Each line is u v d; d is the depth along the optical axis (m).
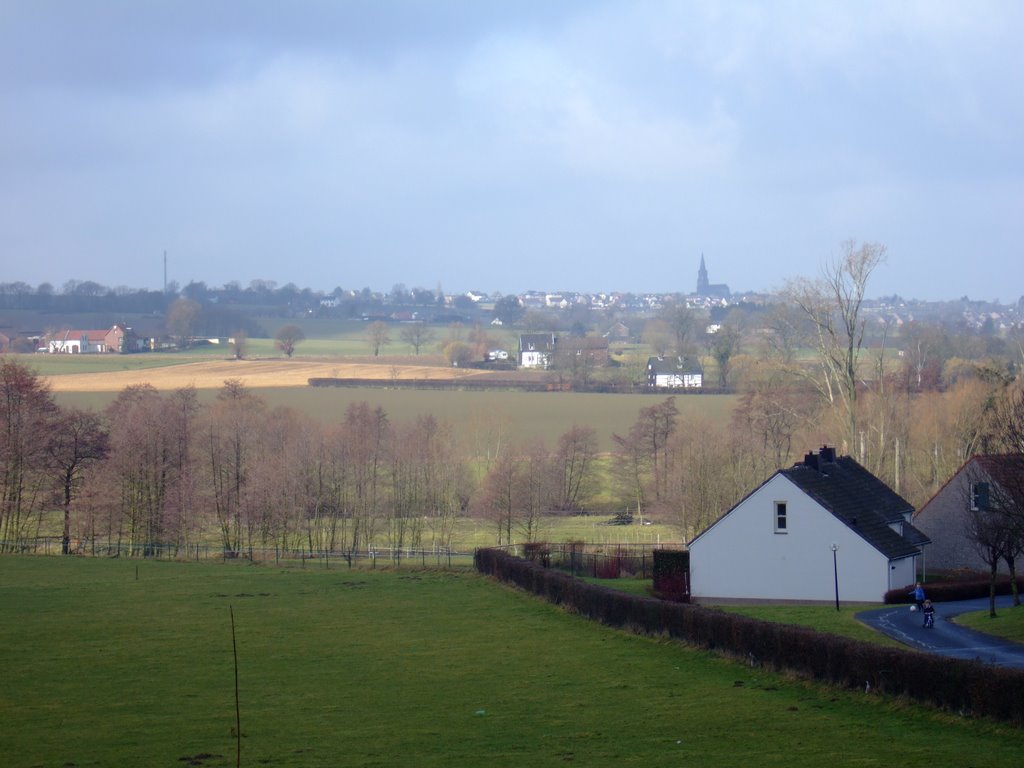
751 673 37.28
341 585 64.75
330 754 29.00
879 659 32.03
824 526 61.41
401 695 36.31
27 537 94.38
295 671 40.53
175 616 53.53
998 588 59.44
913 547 64.12
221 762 28.27
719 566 63.66
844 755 26.75
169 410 98.44
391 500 100.50
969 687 28.94
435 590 62.00
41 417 93.75
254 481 92.56
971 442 93.81
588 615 50.34
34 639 47.41
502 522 97.31
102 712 34.19
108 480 90.44
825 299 91.25
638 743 29.38
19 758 28.75
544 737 30.41
